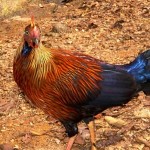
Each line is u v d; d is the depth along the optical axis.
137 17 3.13
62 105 1.85
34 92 1.82
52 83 1.81
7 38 3.07
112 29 3.01
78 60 1.87
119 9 3.27
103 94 1.86
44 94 1.82
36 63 1.79
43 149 2.05
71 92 1.84
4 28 3.25
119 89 1.87
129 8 3.27
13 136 2.13
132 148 2.02
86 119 1.94
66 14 3.41
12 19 3.42
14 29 3.22
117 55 2.68
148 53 1.95
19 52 1.81
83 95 1.85
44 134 2.14
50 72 1.81
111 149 2.02
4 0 3.60
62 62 1.84
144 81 1.92
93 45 2.84
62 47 2.83
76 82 1.84
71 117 1.89
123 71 1.91
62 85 1.83
